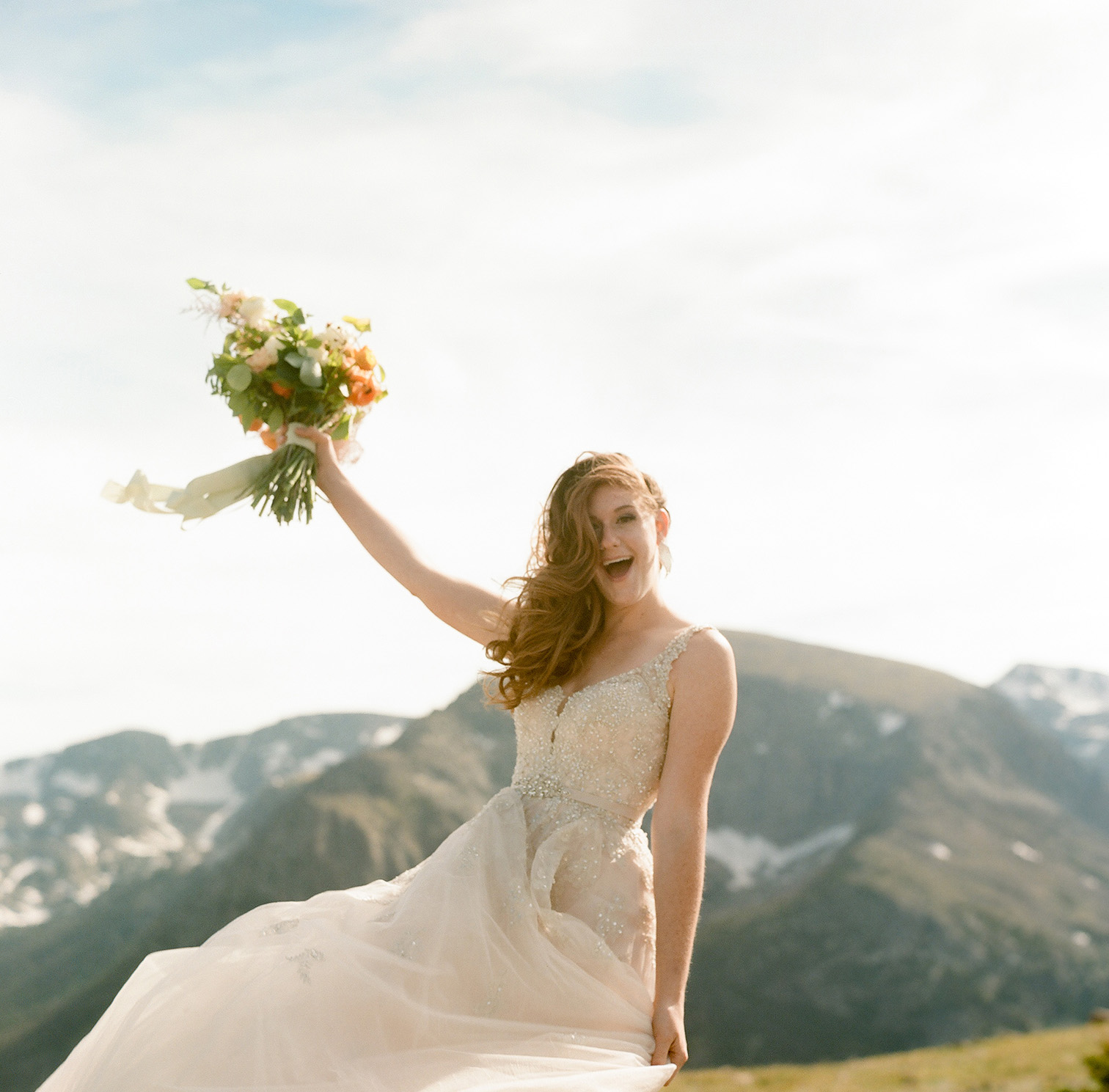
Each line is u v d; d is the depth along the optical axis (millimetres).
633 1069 3162
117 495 4434
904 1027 125750
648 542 4039
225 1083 3045
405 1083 3082
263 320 4699
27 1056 144750
